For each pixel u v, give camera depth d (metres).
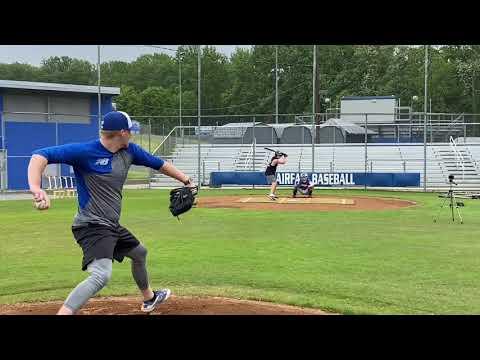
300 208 18.33
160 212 16.97
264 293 6.76
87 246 4.77
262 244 10.77
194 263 8.81
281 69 70.56
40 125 32.12
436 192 26.30
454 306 6.18
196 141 36.25
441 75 62.22
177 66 78.19
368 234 12.16
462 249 10.13
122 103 73.12
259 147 33.28
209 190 28.06
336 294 6.73
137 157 5.14
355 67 66.25
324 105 65.88
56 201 22.03
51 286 7.35
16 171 31.00
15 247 10.64
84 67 56.28
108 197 4.87
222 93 76.25
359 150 31.84
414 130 36.28
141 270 5.56
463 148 30.72
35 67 53.72
